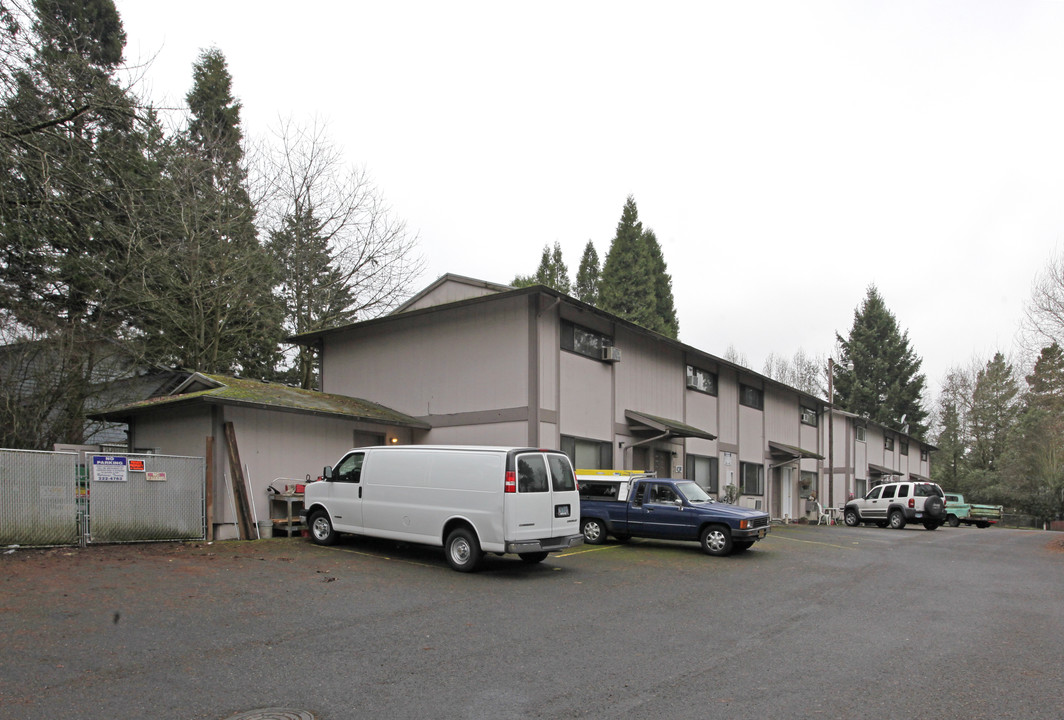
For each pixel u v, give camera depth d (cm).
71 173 1216
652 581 1087
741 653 673
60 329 1603
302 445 1584
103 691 522
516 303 1733
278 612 785
